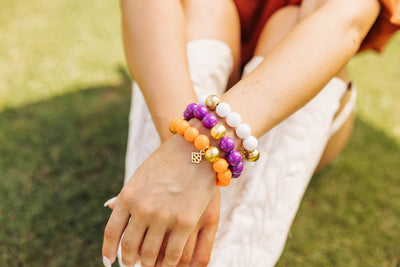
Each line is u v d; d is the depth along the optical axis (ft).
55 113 3.24
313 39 1.52
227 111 1.41
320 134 1.77
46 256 2.33
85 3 4.81
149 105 1.63
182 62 1.64
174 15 1.70
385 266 2.42
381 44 1.82
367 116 3.48
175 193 1.40
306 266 2.39
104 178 2.79
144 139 1.82
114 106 3.38
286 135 1.73
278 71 1.49
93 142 3.04
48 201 2.61
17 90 3.44
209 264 1.63
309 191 2.81
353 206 2.74
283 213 1.73
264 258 1.71
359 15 1.57
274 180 1.72
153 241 1.42
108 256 1.48
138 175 1.43
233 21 1.98
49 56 3.88
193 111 1.45
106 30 4.34
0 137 2.99
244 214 1.70
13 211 2.53
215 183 1.45
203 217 1.52
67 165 2.85
